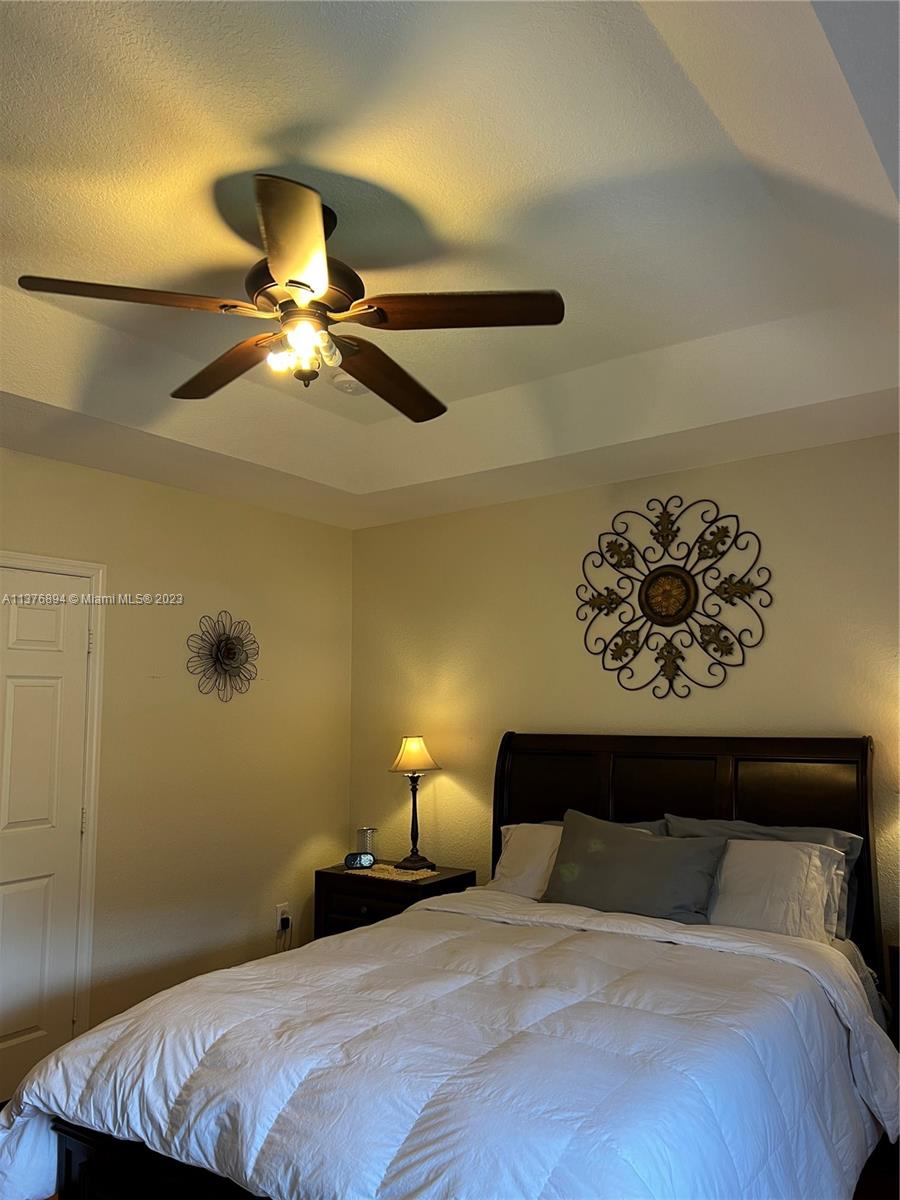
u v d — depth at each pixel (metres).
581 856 3.51
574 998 2.39
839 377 3.16
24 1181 2.28
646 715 4.11
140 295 2.21
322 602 5.07
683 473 4.11
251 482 4.23
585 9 1.75
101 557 3.96
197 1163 1.95
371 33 1.82
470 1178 1.62
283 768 4.74
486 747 4.62
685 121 2.09
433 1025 2.17
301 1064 2.01
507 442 3.98
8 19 1.78
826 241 2.60
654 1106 1.81
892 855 3.44
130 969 3.93
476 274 2.83
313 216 1.87
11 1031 3.51
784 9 1.37
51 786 3.71
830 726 3.63
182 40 1.84
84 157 2.23
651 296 2.99
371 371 2.60
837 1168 2.27
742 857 3.28
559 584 4.45
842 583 3.66
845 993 2.68
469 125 2.11
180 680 4.25
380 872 4.42
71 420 3.35
